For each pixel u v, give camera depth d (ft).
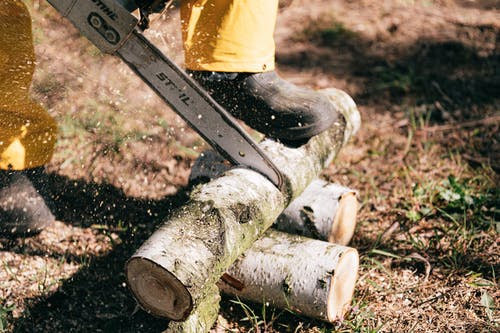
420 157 7.90
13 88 6.17
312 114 6.12
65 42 8.59
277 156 6.17
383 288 6.27
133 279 5.39
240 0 5.68
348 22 10.34
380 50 9.67
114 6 5.50
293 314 6.02
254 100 6.04
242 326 5.98
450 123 8.43
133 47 5.71
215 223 5.48
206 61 5.79
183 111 5.92
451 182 7.18
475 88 8.96
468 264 6.48
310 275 5.78
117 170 7.36
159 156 7.59
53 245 6.51
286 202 6.06
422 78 9.07
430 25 10.26
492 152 7.96
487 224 6.86
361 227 6.97
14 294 6.02
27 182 6.42
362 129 8.36
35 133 6.37
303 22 10.37
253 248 5.99
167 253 5.27
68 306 5.99
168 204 7.07
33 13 8.93
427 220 7.02
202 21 5.74
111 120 7.83
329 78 9.14
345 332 5.86
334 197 6.42
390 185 7.51
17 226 6.45
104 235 6.67
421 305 6.10
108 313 5.96
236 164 6.03
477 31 10.09
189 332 5.61
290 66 9.36
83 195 7.04
